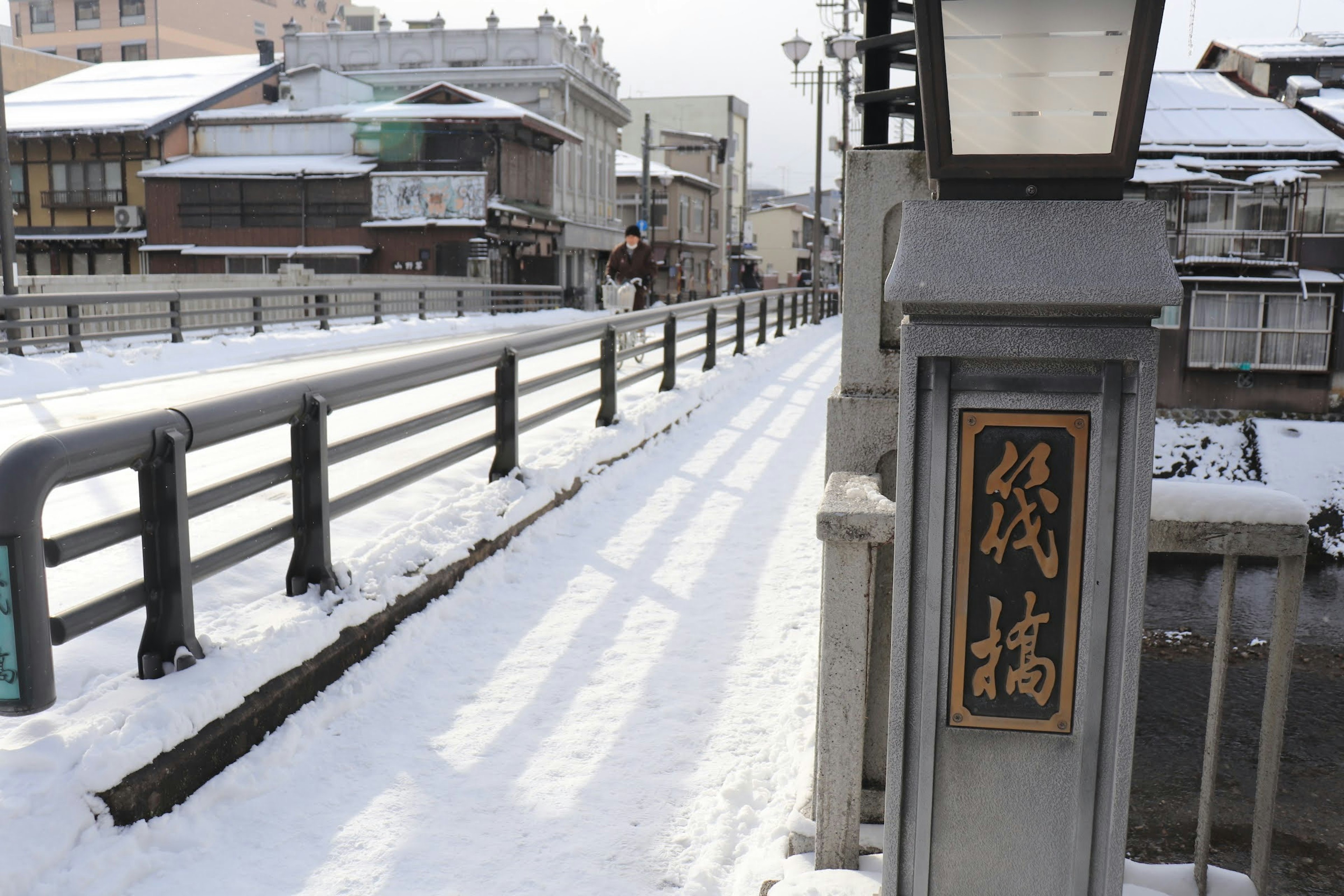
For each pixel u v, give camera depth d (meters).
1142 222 1.49
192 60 43.03
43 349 13.45
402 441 7.54
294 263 32.19
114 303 13.79
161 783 2.53
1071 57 1.49
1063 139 1.51
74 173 34.97
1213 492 2.01
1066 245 1.48
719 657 3.85
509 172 33.41
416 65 39.31
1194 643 10.73
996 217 1.51
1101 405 1.53
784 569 4.96
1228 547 1.99
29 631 2.15
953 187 1.56
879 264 2.43
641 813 2.74
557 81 38.31
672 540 5.44
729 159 66.56
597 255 44.44
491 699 3.46
